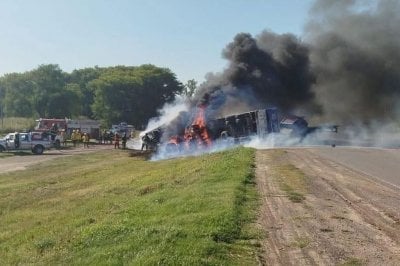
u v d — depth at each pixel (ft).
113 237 33.14
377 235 33.63
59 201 62.13
